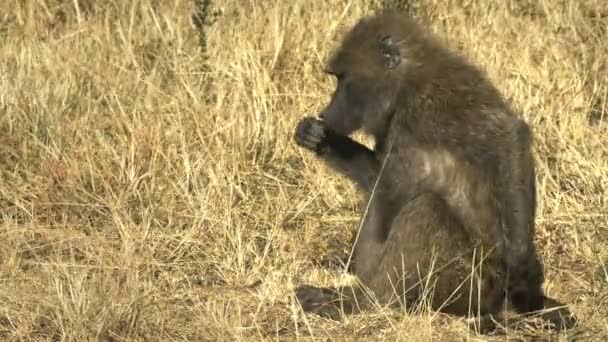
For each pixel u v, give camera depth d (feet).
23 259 38.96
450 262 34.35
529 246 34.32
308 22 54.03
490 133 34.88
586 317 35.12
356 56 36.86
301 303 35.83
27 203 42.55
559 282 38.68
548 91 50.26
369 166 37.55
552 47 54.08
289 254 39.91
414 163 36.14
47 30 54.95
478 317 34.83
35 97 46.88
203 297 36.76
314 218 42.50
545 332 34.53
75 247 39.70
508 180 34.30
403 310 34.55
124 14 56.03
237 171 44.55
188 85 48.44
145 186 43.04
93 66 50.98
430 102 35.76
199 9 51.24
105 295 33.78
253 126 46.85
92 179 43.24
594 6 58.70
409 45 36.45
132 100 48.21
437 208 34.42
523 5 58.13
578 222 42.01
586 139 47.88
